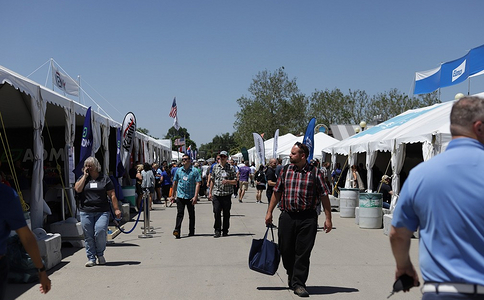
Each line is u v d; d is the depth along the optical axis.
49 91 9.59
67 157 10.68
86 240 7.85
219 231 11.12
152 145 26.39
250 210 18.27
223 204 11.13
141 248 9.61
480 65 14.47
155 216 16.16
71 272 7.37
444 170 2.43
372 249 9.39
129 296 6.00
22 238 3.29
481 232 2.32
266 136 60.12
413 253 8.79
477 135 2.54
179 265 7.88
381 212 12.70
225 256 8.68
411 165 20.80
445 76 16.42
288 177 6.05
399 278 2.75
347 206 15.29
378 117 32.94
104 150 14.47
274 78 60.72
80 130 17.30
